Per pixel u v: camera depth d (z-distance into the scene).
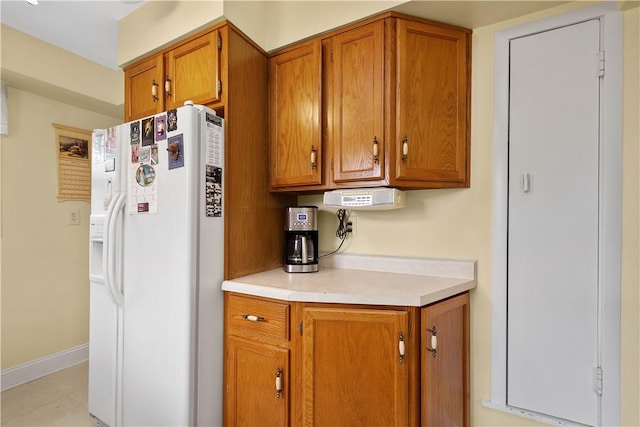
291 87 1.74
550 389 1.41
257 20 1.75
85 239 2.73
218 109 1.62
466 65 1.59
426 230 1.70
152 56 1.86
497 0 1.37
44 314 2.46
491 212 1.54
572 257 1.37
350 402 1.25
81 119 2.71
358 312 1.24
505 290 1.51
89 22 2.00
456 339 1.45
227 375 1.51
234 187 1.60
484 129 1.57
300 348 1.31
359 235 1.88
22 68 2.09
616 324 1.29
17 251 2.31
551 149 1.42
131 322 1.58
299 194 2.07
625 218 1.29
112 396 1.65
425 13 1.47
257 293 1.40
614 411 1.29
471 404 1.57
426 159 1.50
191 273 1.38
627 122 1.29
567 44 1.39
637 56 1.28
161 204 1.47
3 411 1.96
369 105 1.51
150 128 1.53
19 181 2.33
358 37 1.55
